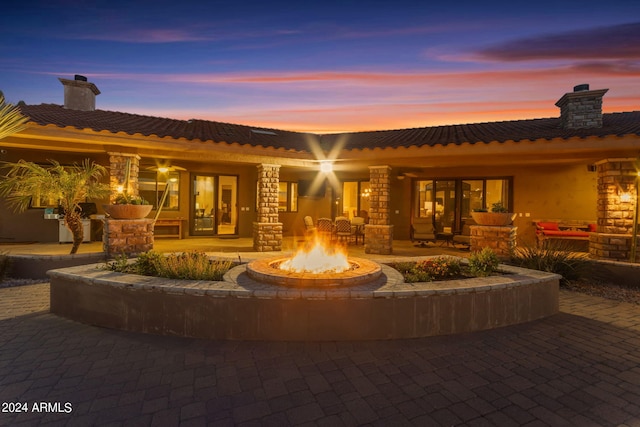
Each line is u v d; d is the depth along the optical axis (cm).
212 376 322
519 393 296
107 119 1023
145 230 795
